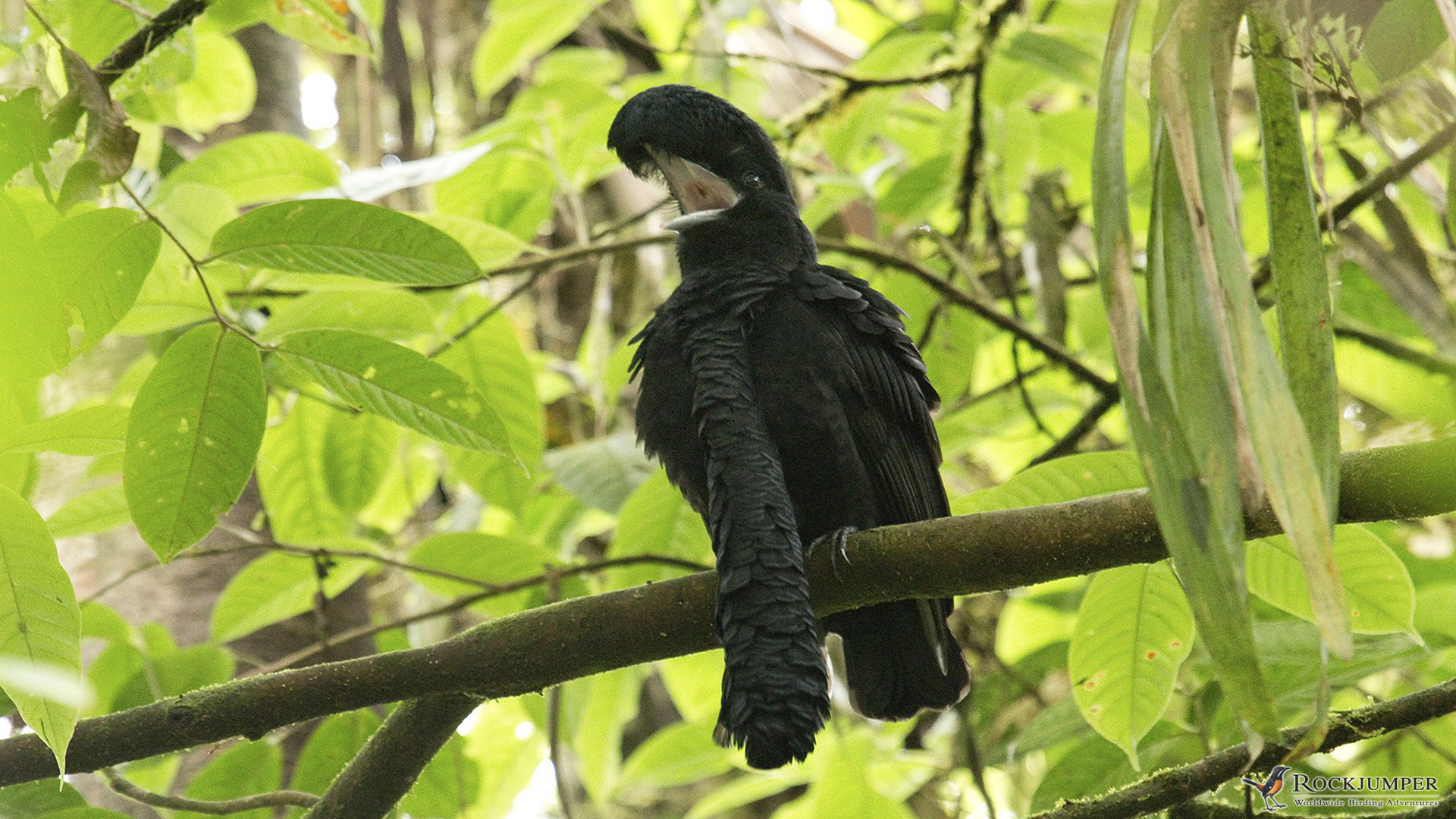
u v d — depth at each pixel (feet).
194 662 27.14
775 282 23.22
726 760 37.01
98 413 17.34
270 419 29.84
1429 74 17.10
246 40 40.32
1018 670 32.60
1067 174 38.83
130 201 26.20
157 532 18.24
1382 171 23.13
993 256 40.27
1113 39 13.69
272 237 18.16
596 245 30.78
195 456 18.13
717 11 38.78
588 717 34.53
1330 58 16.98
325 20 27.81
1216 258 12.65
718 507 19.72
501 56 38.60
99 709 26.61
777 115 42.60
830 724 35.94
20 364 13.61
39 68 19.86
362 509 30.89
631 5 48.93
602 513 34.99
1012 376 40.24
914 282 34.47
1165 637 21.11
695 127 24.97
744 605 17.95
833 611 20.45
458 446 19.51
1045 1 36.70
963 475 36.11
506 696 20.59
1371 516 17.12
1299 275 13.75
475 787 27.40
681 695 33.94
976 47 33.83
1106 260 12.91
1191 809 22.80
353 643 34.14
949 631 23.30
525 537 31.27
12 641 15.79
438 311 29.55
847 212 44.60
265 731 20.08
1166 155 13.32
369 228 18.24
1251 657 12.01
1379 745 32.24
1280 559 20.77
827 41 50.75
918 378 24.93
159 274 22.76
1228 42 13.50
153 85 23.56
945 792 36.73
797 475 22.67
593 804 48.57
